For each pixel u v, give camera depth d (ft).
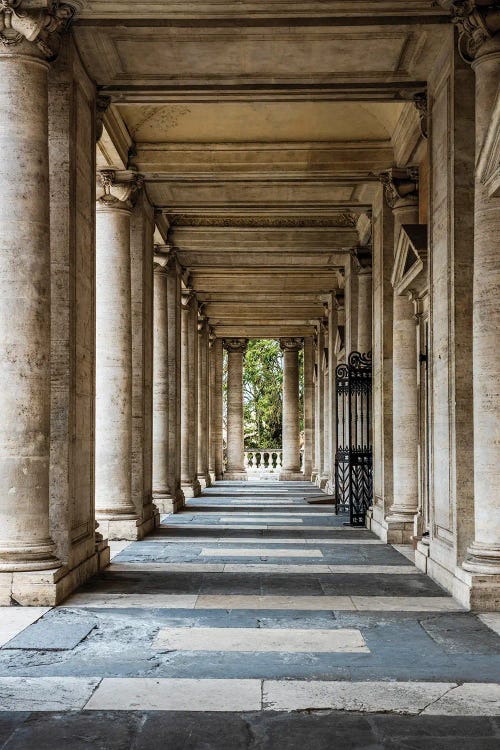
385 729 16.79
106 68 37.42
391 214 50.72
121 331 48.26
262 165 50.70
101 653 22.49
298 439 126.93
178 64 37.24
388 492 48.83
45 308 30.17
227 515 64.64
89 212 37.50
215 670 20.88
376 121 49.70
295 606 28.86
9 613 27.53
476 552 29.30
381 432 50.29
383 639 24.16
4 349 29.37
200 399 106.52
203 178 51.39
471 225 31.99
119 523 47.55
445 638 24.29
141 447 52.21
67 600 29.78
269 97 39.78
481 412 29.50
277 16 33.47
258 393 185.88
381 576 35.17
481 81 30.37
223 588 32.24
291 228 66.90
